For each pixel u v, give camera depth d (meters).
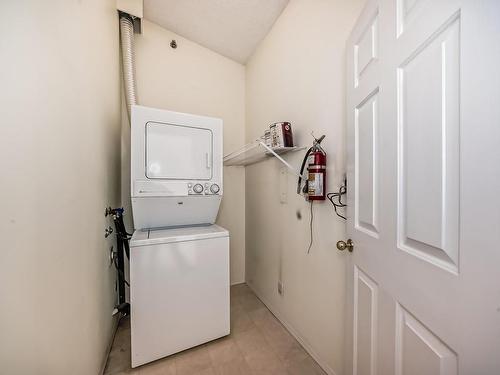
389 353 0.82
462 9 0.51
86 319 1.25
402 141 0.75
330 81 1.47
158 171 1.72
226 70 2.85
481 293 0.47
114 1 1.93
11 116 0.70
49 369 0.88
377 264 0.91
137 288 1.52
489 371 0.45
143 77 2.38
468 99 0.50
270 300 2.32
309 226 1.70
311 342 1.68
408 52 0.71
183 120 1.81
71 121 1.10
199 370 1.55
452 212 0.55
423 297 0.65
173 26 2.43
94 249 1.40
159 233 1.75
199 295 1.72
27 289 0.77
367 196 1.00
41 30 0.85
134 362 1.52
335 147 1.43
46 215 0.88
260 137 2.39
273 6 2.01
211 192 1.90
